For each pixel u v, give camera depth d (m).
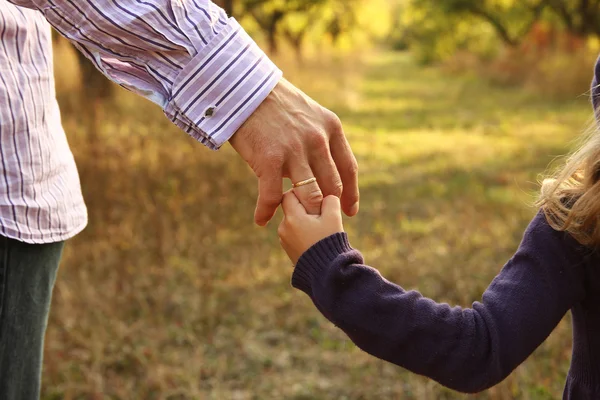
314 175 1.15
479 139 10.27
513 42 24.62
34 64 1.33
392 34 48.44
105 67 1.20
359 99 15.43
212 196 5.57
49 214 1.35
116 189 5.26
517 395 2.78
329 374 3.17
